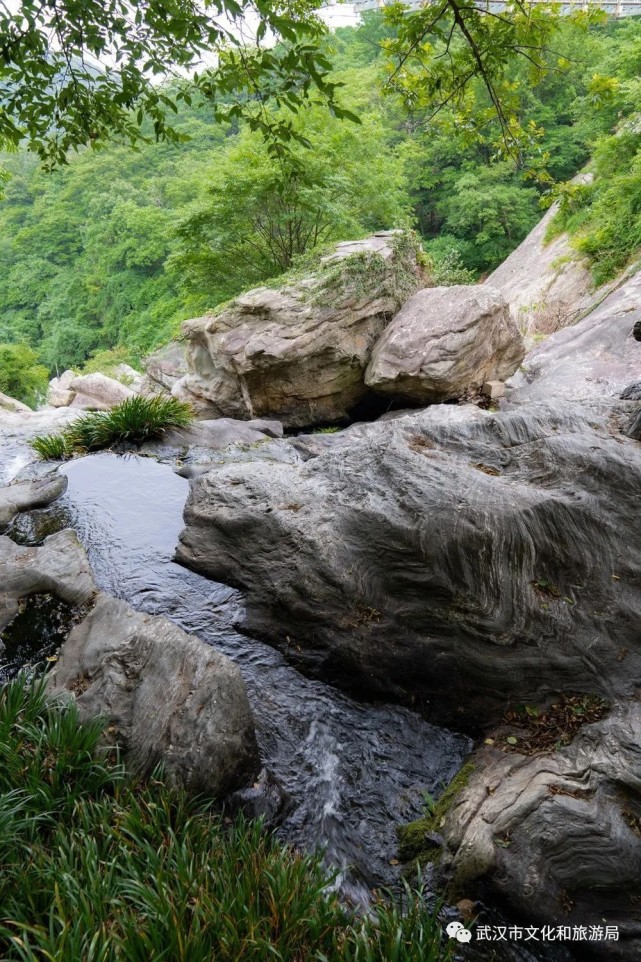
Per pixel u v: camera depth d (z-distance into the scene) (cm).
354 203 1709
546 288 1855
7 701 346
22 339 4550
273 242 1586
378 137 1694
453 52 434
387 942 238
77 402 1766
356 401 1063
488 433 517
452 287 990
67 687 367
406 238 1083
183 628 465
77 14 346
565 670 358
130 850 269
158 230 3562
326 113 1598
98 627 414
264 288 1047
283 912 243
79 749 316
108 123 447
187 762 316
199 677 352
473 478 445
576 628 370
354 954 234
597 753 309
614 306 1212
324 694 413
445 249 2828
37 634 443
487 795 308
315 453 774
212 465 724
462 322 911
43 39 366
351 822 330
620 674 350
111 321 4144
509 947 264
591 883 270
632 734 312
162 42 373
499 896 273
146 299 3784
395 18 409
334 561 446
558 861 274
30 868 249
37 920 230
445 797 328
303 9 402
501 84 453
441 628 395
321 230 1559
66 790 293
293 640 447
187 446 820
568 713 343
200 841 282
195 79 381
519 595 385
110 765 318
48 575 487
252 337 991
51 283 4703
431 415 765
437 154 2939
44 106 417
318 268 1027
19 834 271
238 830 295
